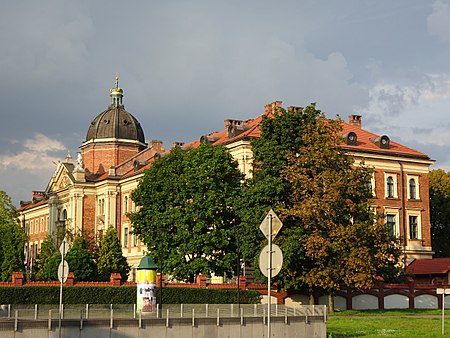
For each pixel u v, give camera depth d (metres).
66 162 102.38
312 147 51.16
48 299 49.06
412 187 78.81
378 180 76.25
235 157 68.94
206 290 52.34
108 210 93.81
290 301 55.59
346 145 75.50
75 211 96.81
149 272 39.09
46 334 29.52
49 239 87.06
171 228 59.03
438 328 41.12
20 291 48.34
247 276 61.50
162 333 32.88
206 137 74.44
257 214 50.34
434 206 93.00
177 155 62.97
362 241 50.91
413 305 62.56
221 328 34.62
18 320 29.19
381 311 57.56
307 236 49.56
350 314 53.94
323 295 57.47
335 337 35.97
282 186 50.41
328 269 50.00
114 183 94.25
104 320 31.25
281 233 50.12
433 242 93.62
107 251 76.00
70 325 30.30
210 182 58.16
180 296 51.47
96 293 50.72
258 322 35.69
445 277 70.44
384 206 75.94
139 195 61.94
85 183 97.56
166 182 60.47
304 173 50.84
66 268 31.09
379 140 77.88
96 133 102.25
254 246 51.16
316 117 53.59
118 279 52.72
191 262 56.84
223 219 58.75
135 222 61.75
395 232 76.31
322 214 50.16
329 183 50.22
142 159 98.62
